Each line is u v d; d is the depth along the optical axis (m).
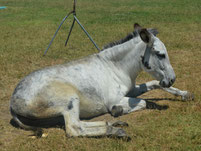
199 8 22.97
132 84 6.33
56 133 5.34
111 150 4.62
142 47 5.90
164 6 24.89
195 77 8.30
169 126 5.47
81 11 22.70
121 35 13.71
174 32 14.45
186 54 10.77
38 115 5.25
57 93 5.22
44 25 17.00
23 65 9.61
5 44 12.37
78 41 12.91
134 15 20.20
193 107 6.20
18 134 5.38
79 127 5.06
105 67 6.09
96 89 5.74
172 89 6.73
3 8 24.27
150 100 6.82
